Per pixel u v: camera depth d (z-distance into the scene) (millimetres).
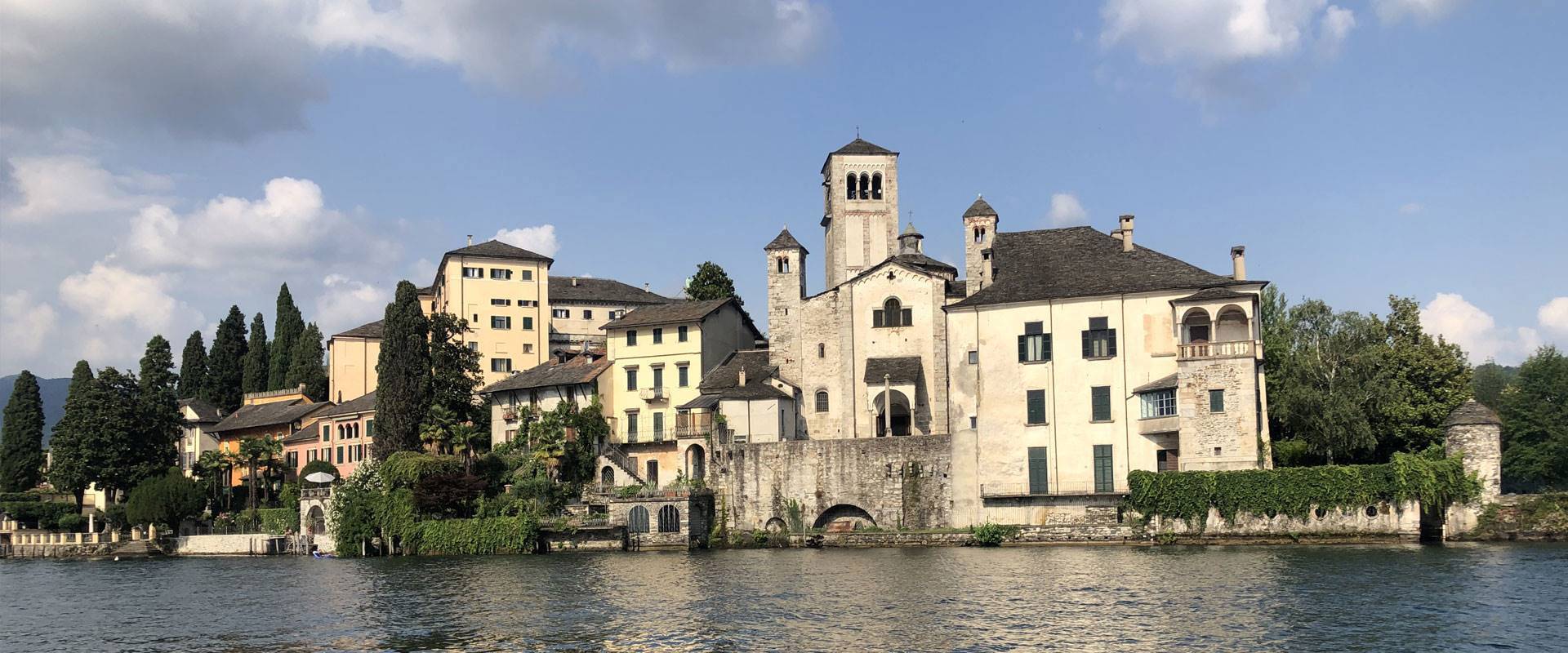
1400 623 46125
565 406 108500
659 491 95000
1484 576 58031
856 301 105125
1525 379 114562
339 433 133125
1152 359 86875
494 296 143000
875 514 91688
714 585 63594
